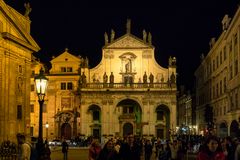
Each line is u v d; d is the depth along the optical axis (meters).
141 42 95.44
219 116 67.56
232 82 54.66
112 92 93.19
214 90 73.38
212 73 75.81
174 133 88.56
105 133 92.19
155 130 93.50
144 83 93.38
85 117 93.00
